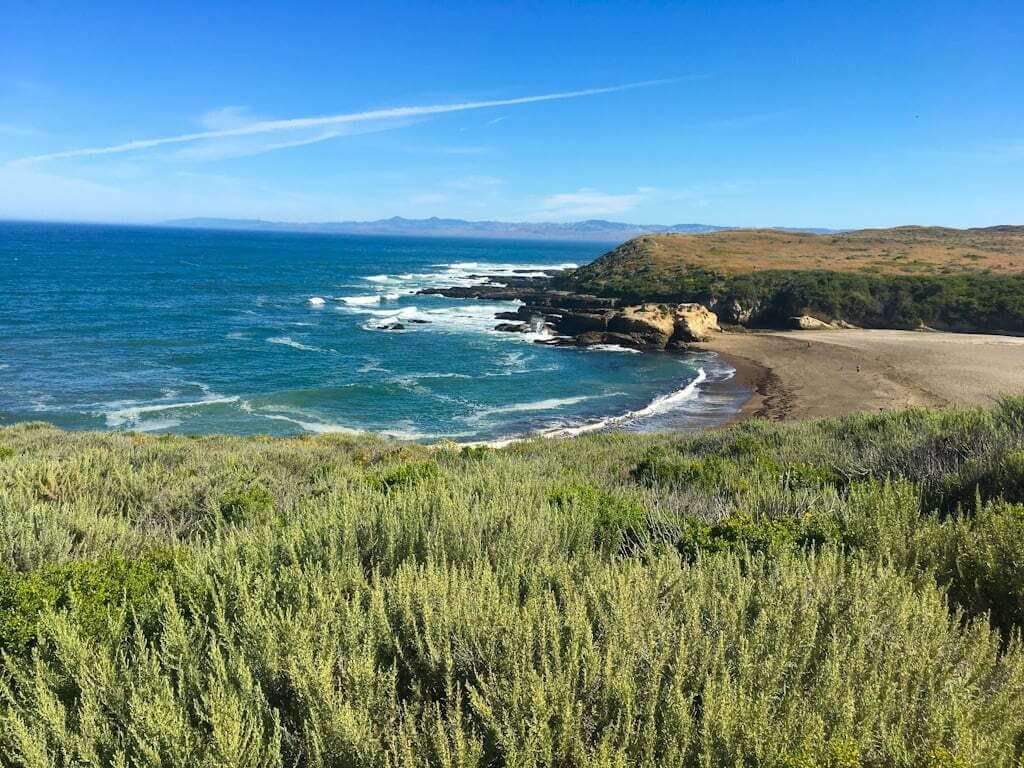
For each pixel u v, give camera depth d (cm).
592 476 986
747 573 379
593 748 226
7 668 302
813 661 274
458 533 459
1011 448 649
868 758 221
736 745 222
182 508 782
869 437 1054
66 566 424
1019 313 5341
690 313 5547
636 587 335
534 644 285
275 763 228
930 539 428
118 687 269
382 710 258
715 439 1409
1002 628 358
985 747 223
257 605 318
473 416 3216
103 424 2909
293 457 1258
